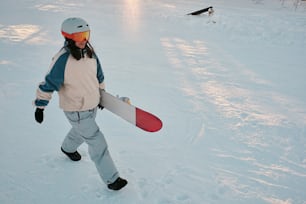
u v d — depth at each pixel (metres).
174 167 2.82
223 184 2.62
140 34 8.59
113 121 3.65
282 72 6.00
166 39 8.21
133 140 3.25
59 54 2.09
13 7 11.55
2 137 3.12
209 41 8.30
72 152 2.72
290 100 4.65
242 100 4.53
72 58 2.08
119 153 2.98
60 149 2.97
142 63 6.01
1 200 2.29
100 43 7.30
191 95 4.60
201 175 2.73
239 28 9.61
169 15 11.40
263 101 4.55
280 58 7.00
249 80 5.43
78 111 2.24
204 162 2.94
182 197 2.43
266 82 5.38
